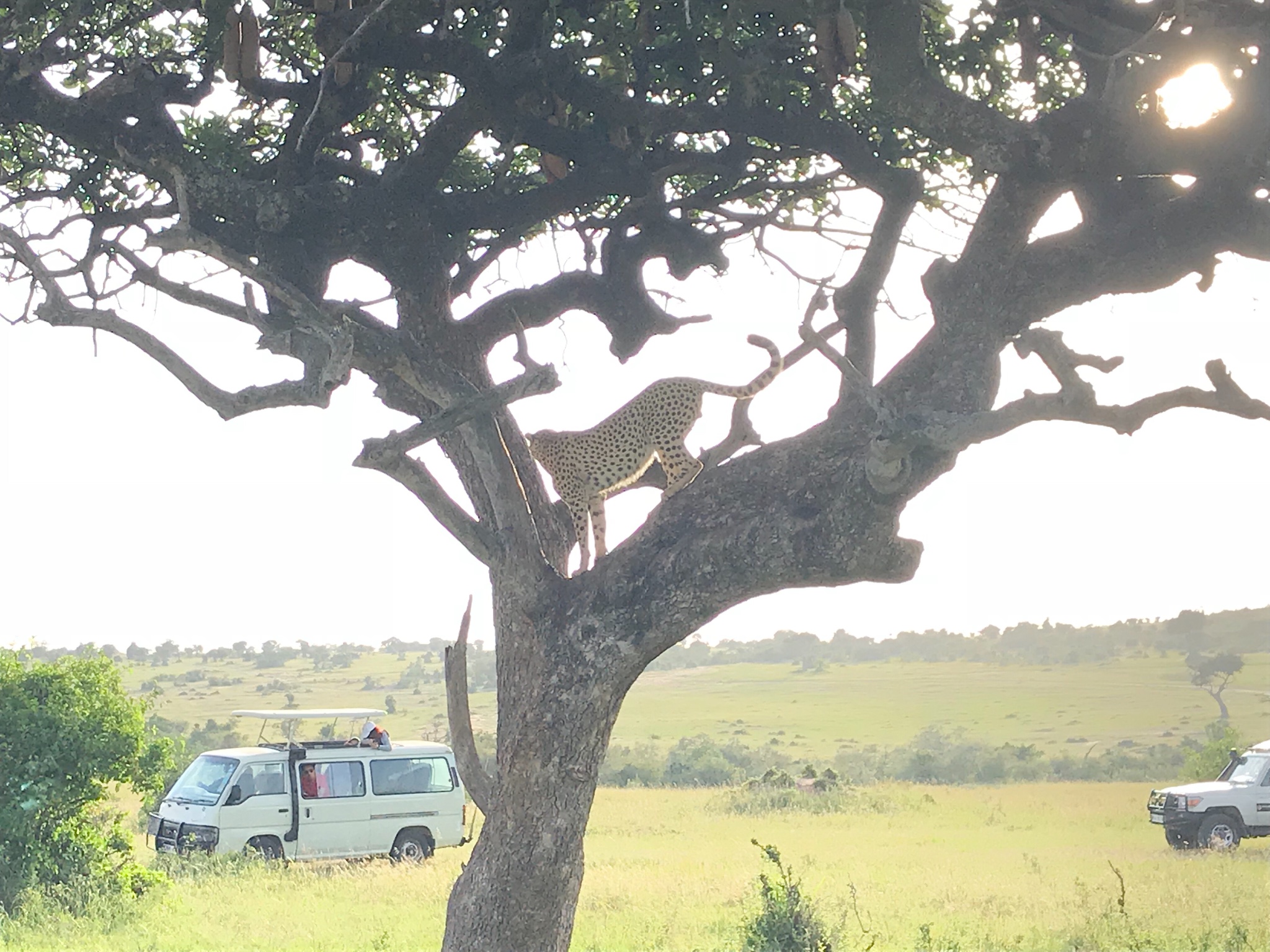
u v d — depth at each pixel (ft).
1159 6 25.94
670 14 27.40
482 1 28.17
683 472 29.48
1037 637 528.63
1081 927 44.24
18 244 24.84
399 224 28.40
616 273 31.78
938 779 180.75
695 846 79.36
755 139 33.45
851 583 24.40
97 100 28.50
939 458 22.72
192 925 45.24
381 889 55.21
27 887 45.68
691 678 476.95
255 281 24.93
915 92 25.76
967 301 26.11
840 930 37.52
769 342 29.78
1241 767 75.25
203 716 274.98
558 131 28.99
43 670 47.96
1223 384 20.67
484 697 343.05
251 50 26.61
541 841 26.73
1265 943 40.63
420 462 26.94
